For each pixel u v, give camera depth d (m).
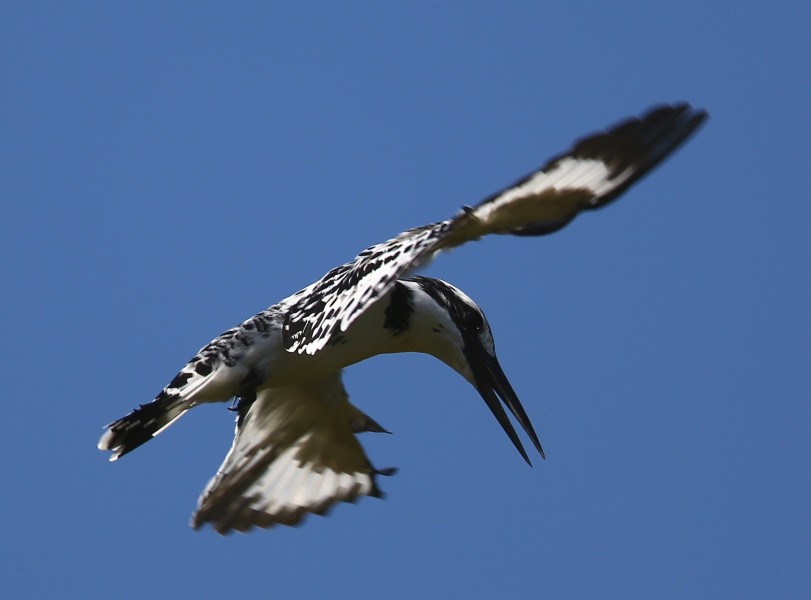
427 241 9.41
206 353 11.80
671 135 8.09
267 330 11.64
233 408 11.85
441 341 12.38
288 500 12.72
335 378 12.55
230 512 12.55
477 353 12.48
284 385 12.06
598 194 8.41
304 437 12.84
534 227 8.81
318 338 10.55
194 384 11.78
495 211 8.66
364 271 10.54
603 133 8.11
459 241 9.12
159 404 11.79
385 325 12.12
